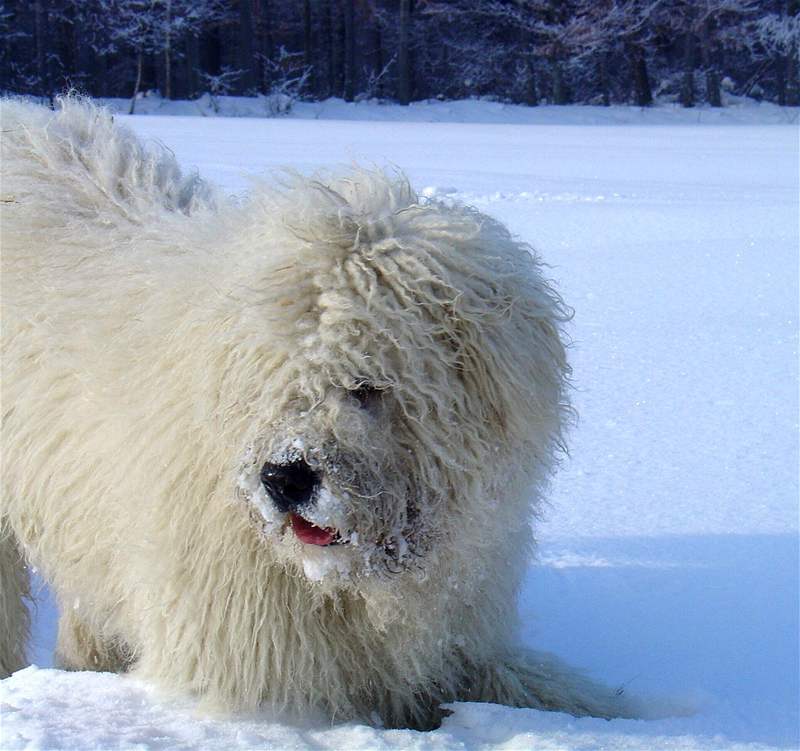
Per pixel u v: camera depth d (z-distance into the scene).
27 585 4.29
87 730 3.07
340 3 54.50
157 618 3.47
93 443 3.65
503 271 3.34
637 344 8.09
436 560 3.27
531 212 13.88
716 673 3.86
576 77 54.34
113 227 4.08
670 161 22.59
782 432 6.36
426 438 3.16
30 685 3.52
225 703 3.39
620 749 3.11
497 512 3.38
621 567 4.79
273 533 3.06
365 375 3.09
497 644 3.72
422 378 3.15
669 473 5.80
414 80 55.03
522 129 35.88
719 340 8.20
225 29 55.38
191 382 3.29
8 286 3.96
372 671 3.51
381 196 3.38
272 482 2.93
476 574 3.48
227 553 3.30
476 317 3.22
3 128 4.45
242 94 51.62
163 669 3.48
